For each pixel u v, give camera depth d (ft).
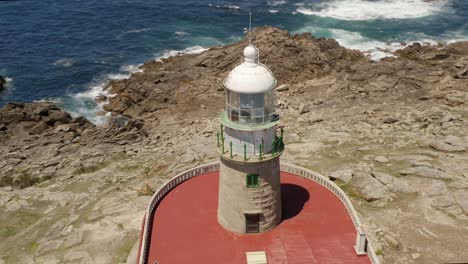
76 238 107.55
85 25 286.05
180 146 156.46
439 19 293.43
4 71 233.76
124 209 117.80
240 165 82.07
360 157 134.00
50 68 236.43
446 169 122.11
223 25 288.92
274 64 210.38
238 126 79.51
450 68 207.21
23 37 269.23
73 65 239.09
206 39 269.44
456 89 187.83
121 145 165.78
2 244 112.27
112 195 126.41
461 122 155.12
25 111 186.80
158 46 259.80
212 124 175.11
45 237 110.83
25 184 142.51
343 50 232.12
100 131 175.22
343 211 94.32
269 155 82.17
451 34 271.69
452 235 99.81
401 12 305.32
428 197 111.24
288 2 329.31
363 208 109.40
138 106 199.93
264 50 215.72
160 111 191.52
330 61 221.25
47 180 144.05
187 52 252.21
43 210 126.62
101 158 152.97
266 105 79.97
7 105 190.19
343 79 206.08
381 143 143.84
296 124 168.96
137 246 100.73
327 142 147.43
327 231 89.30
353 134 154.30
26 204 129.59
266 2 329.72
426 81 196.24
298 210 94.68
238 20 296.51
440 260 93.76
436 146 135.64
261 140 81.10
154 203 97.45
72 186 136.98
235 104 79.66
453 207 107.24
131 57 247.70
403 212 107.14
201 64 221.25
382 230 101.30
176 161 143.33
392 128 157.17
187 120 181.27
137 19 295.28
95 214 116.67
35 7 312.50
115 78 226.79
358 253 83.71
